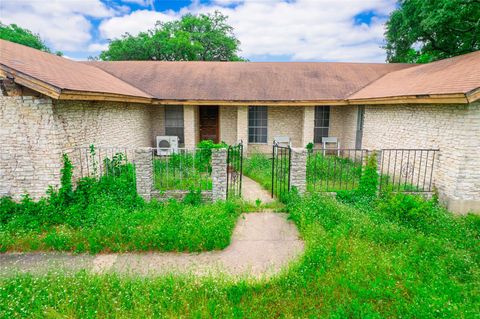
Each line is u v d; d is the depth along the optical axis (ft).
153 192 23.30
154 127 45.98
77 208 20.68
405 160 29.37
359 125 41.09
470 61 26.96
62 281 13.38
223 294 12.78
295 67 51.49
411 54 62.39
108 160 25.71
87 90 21.83
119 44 88.33
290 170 24.06
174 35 94.48
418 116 27.48
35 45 82.33
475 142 22.02
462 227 19.36
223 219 19.36
